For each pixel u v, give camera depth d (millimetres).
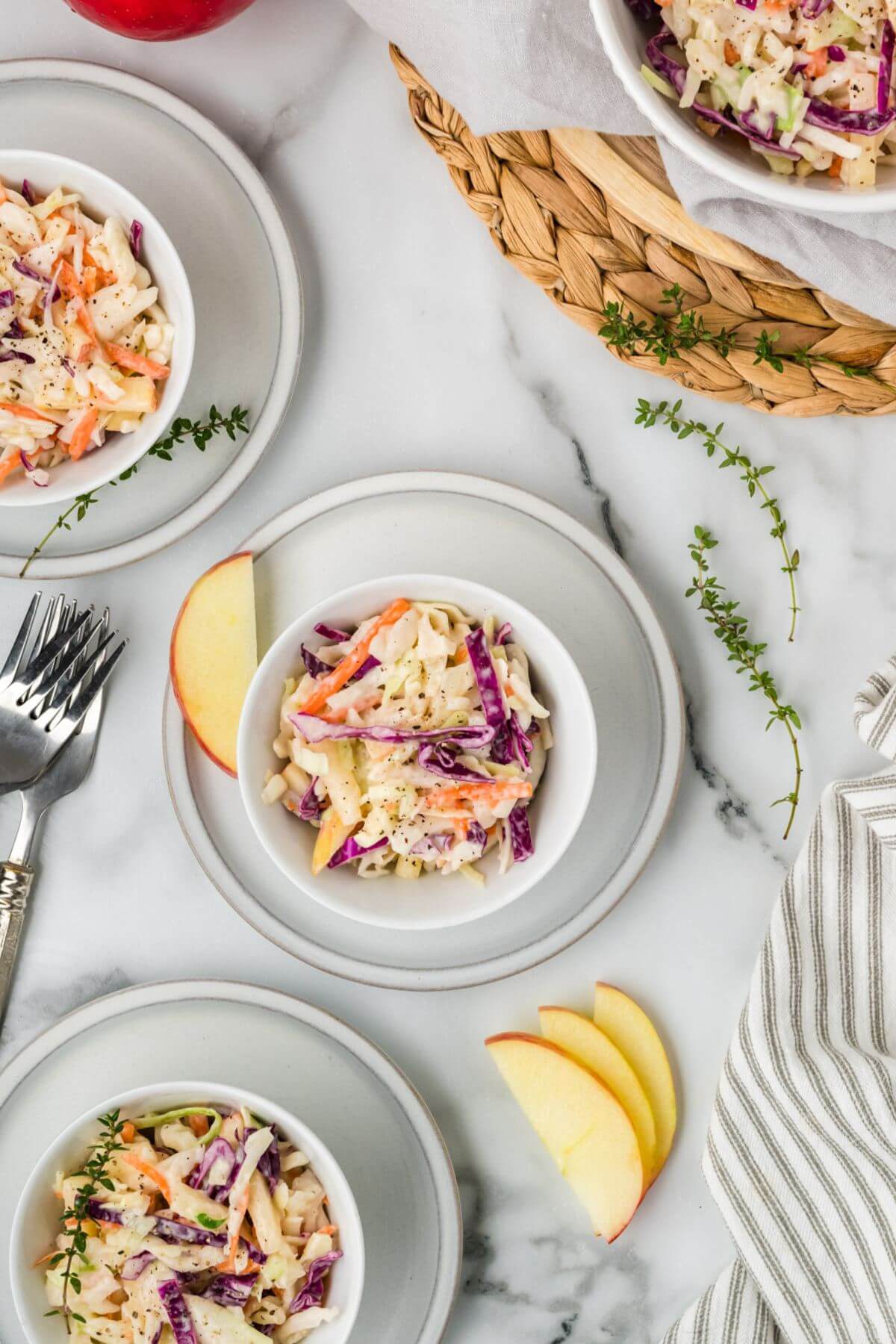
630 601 904
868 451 923
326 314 927
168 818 939
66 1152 879
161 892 938
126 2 854
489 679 866
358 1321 906
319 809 880
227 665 907
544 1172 934
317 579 911
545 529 904
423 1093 935
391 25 852
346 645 877
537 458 928
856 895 911
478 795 865
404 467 930
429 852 870
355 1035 911
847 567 926
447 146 879
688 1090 932
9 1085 912
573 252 884
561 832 869
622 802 909
